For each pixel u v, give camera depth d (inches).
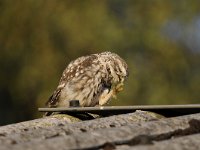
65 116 269.3
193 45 1267.2
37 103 1139.3
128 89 1134.4
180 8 1269.7
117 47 1187.9
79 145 199.9
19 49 1179.9
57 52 1170.0
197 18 1290.6
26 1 1192.2
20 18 1194.0
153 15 1238.9
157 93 1177.4
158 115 258.7
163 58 1221.7
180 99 1210.0
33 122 257.8
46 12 1185.4
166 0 1258.0
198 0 1277.1
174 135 220.1
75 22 1177.4
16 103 1171.9
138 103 1147.9
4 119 1179.3
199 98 1242.6
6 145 200.4
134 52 1206.3
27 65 1167.6
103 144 202.5
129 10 1240.2
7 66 1181.7
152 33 1224.2
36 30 1182.3
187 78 1243.2
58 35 1177.4
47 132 226.5
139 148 193.8
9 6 1198.9
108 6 1234.0
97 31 1181.1
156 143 202.4
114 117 248.4
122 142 207.0
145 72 1188.5
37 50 1172.5
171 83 1218.6
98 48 1173.1
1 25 1194.6
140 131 216.5
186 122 228.2
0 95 1179.3
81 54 1171.3
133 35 1211.2
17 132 233.6
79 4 1195.3
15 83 1171.9
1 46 1190.9
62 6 1192.2
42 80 1150.3
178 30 1262.3
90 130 229.1
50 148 195.5
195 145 198.2
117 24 1207.6
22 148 194.4
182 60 1236.5
